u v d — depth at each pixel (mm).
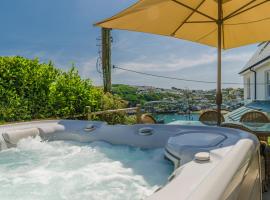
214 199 1601
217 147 2625
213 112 5902
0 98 5953
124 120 8477
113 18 4293
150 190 2734
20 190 2859
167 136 3766
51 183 3006
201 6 4531
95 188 2852
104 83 10492
